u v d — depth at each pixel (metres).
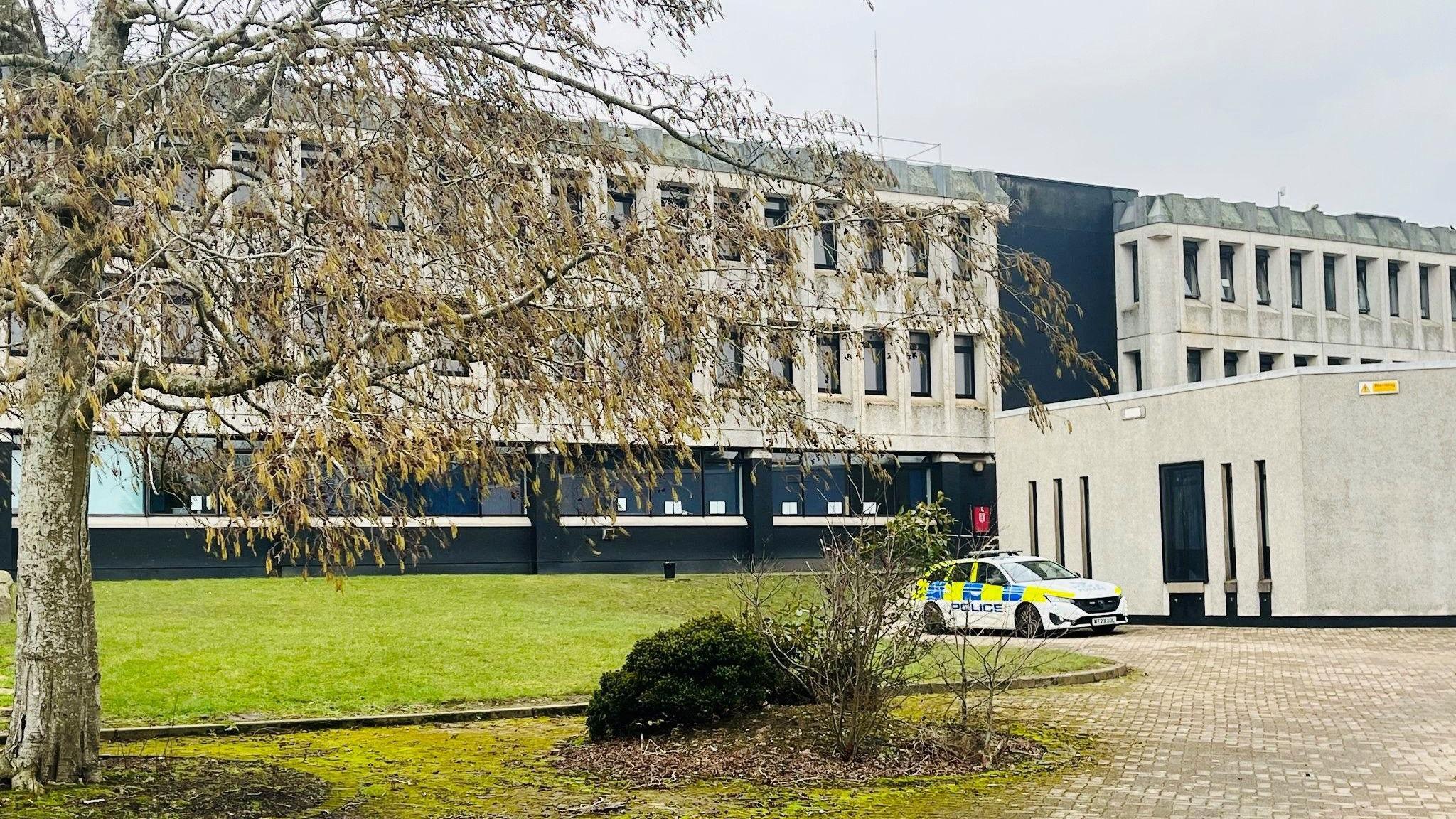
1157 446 31.47
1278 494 28.48
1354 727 14.26
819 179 11.08
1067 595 26.27
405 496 9.38
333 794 11.16
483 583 30.92
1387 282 51.31
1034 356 45.47
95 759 10.92
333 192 8.39
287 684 17.53
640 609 28.33
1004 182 47.09
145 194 8.54
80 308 8.62
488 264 9.21
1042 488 34.88
